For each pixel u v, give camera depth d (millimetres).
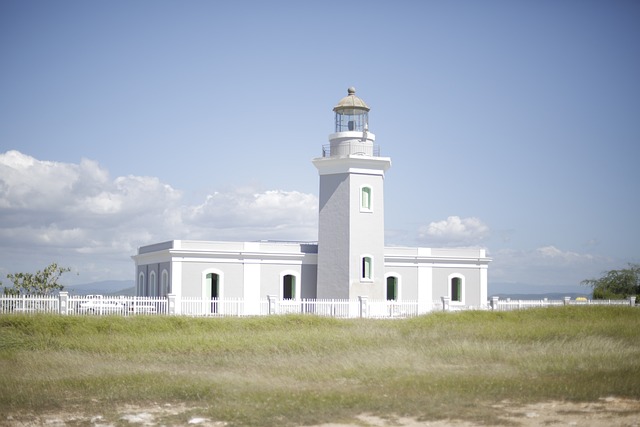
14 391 16125
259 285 47531
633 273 67875
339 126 48906
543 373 17953
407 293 50906
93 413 14352
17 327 27719
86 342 25250
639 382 15992
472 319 34812
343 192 47500
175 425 13344
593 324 30719
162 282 48156
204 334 28094
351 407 14336
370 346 24141
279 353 22719
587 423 12828
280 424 13203
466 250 52781
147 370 19469
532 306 42844
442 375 17734
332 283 47406
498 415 13500
